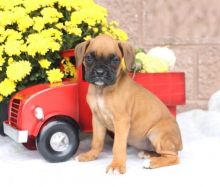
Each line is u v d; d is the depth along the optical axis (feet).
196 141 5.40
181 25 6.85
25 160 4.86
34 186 4.20
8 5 5.39
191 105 6.92
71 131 4.83
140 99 4.79
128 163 4.77
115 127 4.61
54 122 4.76
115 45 4.58
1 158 4.92
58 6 5.48
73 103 4.90
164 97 5.28
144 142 4.92
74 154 4.95
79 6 5.60
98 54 4.50
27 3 5.34
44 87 4.89
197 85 6.89
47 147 4.73
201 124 5.98
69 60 5.36
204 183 4.21
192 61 6.88
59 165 4.69
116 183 4.23
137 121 4.79
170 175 4.39
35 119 4.73
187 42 6.86
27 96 4.77
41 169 4.57
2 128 5.55
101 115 4.73
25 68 5.06
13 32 5.23
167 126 4.79
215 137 5.56
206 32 6.85
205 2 6.82
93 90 4.69
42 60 5.20
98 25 5.65
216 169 4.51
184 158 4.84
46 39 5.16
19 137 4.67
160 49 5.75
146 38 6.88
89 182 4.26
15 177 4.39
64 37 5.38
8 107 5.26
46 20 5.24
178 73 5.32
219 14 6.82
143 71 5.39
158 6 6.84
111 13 6.84
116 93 4.61
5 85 5.18
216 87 6.91
